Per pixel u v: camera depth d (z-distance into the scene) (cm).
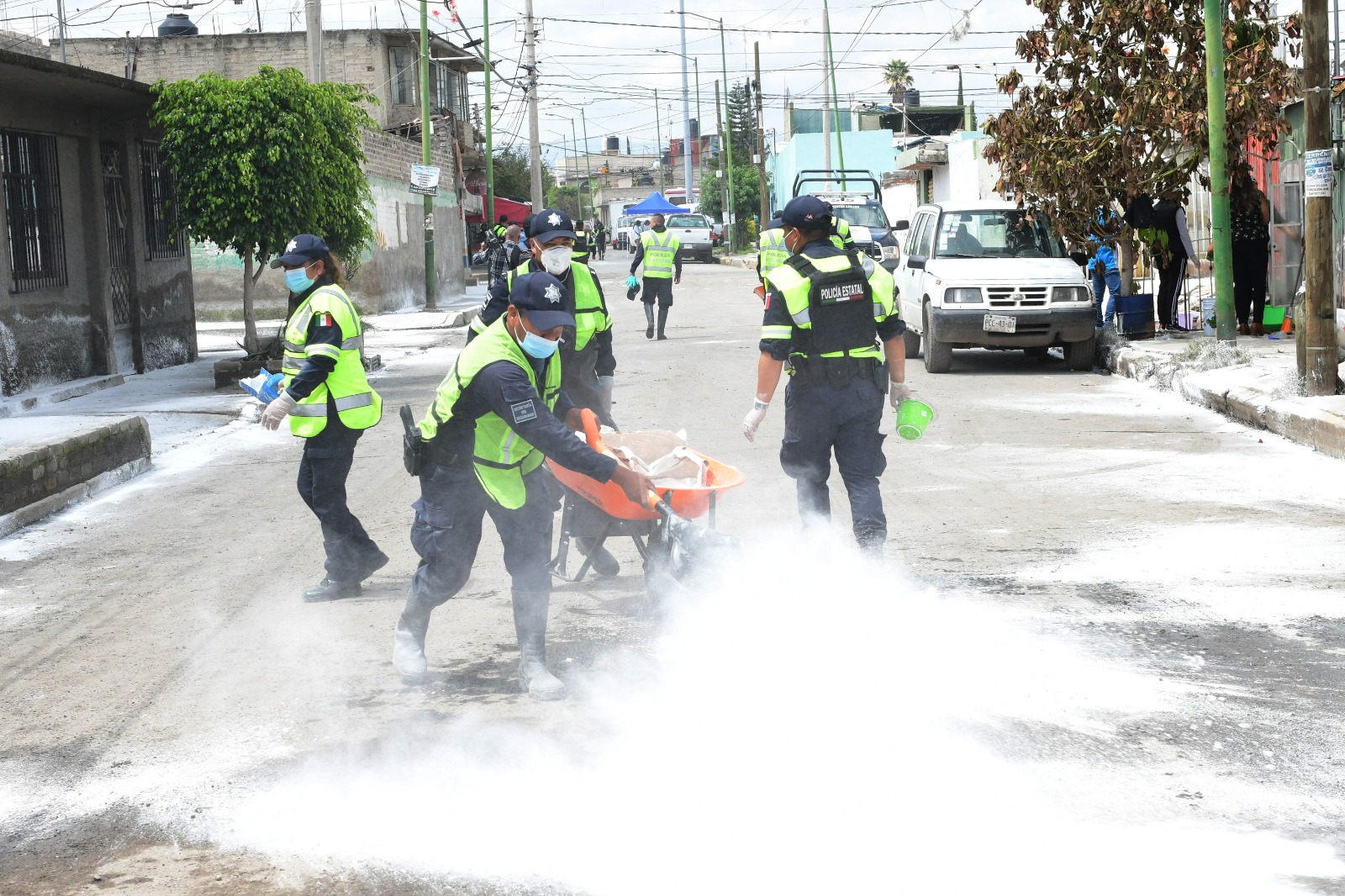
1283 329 1694
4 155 1552
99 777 474
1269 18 1725
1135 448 1077
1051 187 1714
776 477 971
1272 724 491
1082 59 1717
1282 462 995
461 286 4088
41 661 612
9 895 387
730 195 7644
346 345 693
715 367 1731
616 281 4250
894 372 677
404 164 3362
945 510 862
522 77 4831
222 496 1007
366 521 888
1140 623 615
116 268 1841
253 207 1638
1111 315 1812
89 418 1145
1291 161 1666
